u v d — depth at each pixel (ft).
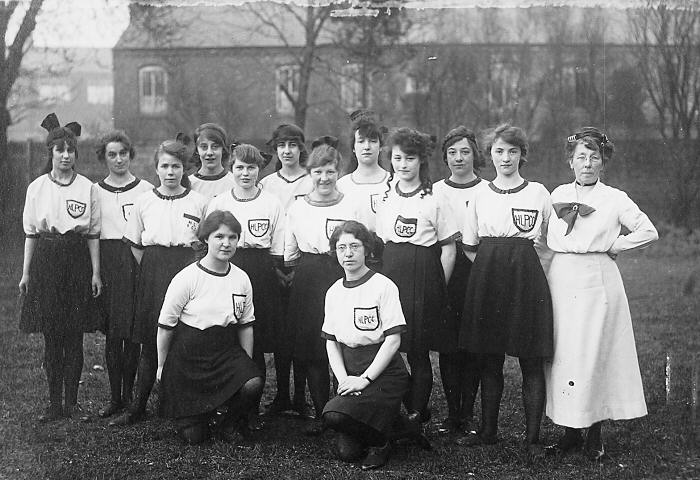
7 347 14.49
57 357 13.14
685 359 15.44
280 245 13.02
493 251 11.53
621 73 25.98
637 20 24.26
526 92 35.94
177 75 34.96
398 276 11.90
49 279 13.05
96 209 13.37
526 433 11.97
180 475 10.48
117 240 13.42
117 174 13.69
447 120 37.22
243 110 37.32
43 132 16.02
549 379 11.50
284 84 37.65
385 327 11.12
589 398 11.05
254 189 13.07
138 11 30.99
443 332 12.05
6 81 15.39
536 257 11.51
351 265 11.22
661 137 23.31
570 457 11.25
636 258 22.99
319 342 12.31
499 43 36.35
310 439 12.17
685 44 21.72
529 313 11.35
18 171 14.84
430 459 11.16
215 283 11.72
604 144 11.45
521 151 11.64
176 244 12.65
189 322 11.68
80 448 11.56
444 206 12.02
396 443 11.46
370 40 36.42
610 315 11.27
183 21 34.53
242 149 12.80
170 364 11.79
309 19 36.47
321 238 12.25
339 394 11.02
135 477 10.46
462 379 12.66
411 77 37.40
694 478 10.46
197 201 12.90
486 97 36.91
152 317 12.57
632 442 12.01
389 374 11.09
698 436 12.02
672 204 22.66
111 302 13.24
